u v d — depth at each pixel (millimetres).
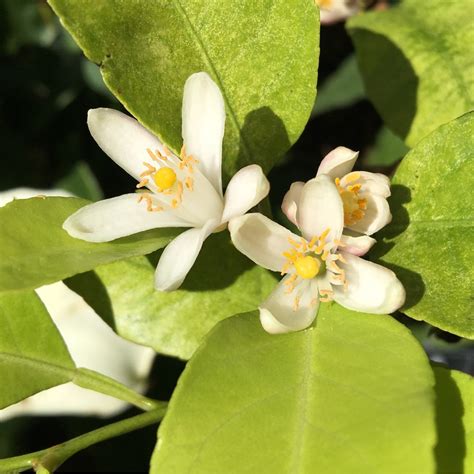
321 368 277
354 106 430
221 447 266
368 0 407
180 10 310
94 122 302
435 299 292
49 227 295
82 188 441
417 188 305
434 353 418
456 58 354
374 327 283
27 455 305
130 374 400
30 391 318
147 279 324
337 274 287
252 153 313
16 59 460
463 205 299
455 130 303
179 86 308
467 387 286
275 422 269
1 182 452
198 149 299
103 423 426
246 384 273
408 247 301
